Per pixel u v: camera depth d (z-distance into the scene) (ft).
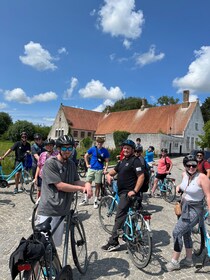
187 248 14.49
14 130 203.62
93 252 15.71
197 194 13.84
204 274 13.78
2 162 46.93
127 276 13.26
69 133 176.86
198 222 13.99
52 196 11.19
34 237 8.54
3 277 12.69
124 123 170.91
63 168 11.37
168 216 23.93
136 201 15.11
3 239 16.88
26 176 29.81
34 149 25.72
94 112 200.03
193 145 150.20
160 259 15.19
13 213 22.26
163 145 133.59
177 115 151.53
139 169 15.25
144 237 13.97
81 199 27.86
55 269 9.75
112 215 18.86
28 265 7.50
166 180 30.48
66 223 11.79
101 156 24.97
